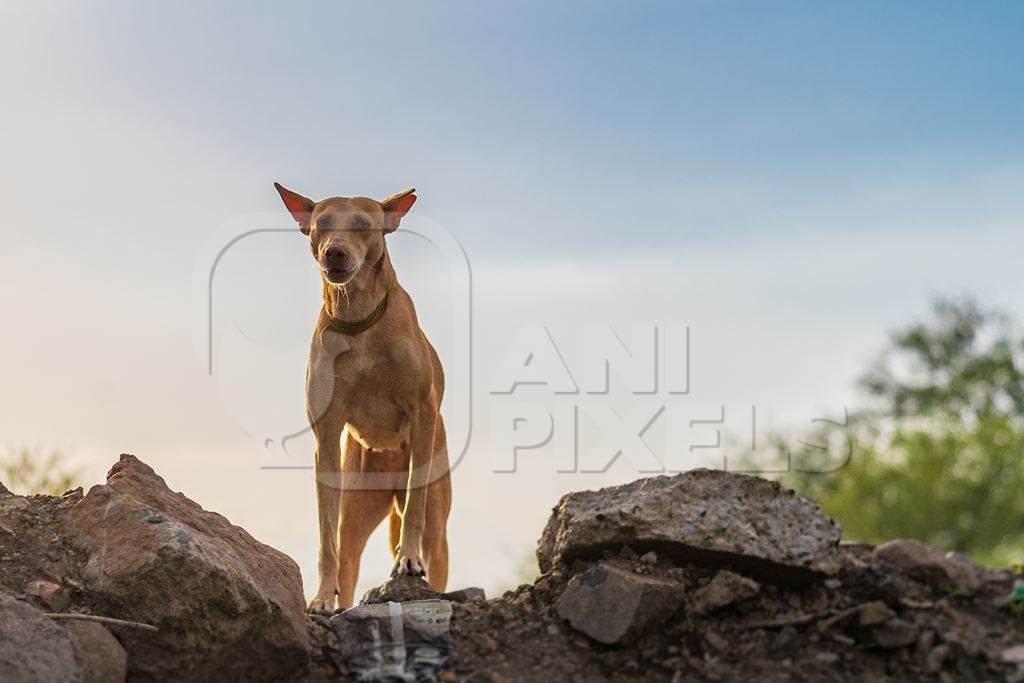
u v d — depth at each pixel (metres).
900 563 5.76
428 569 7.62
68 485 10.14
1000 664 5.00
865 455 18.70
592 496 6.29
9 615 4.93
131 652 5.17
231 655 5.31
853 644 5.30
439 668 5.46
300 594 5.82
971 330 23.14
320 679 5.50
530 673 5.38
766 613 5.60
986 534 17.12
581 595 5.68
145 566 5.17
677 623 5.55
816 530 5.71
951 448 18.06
